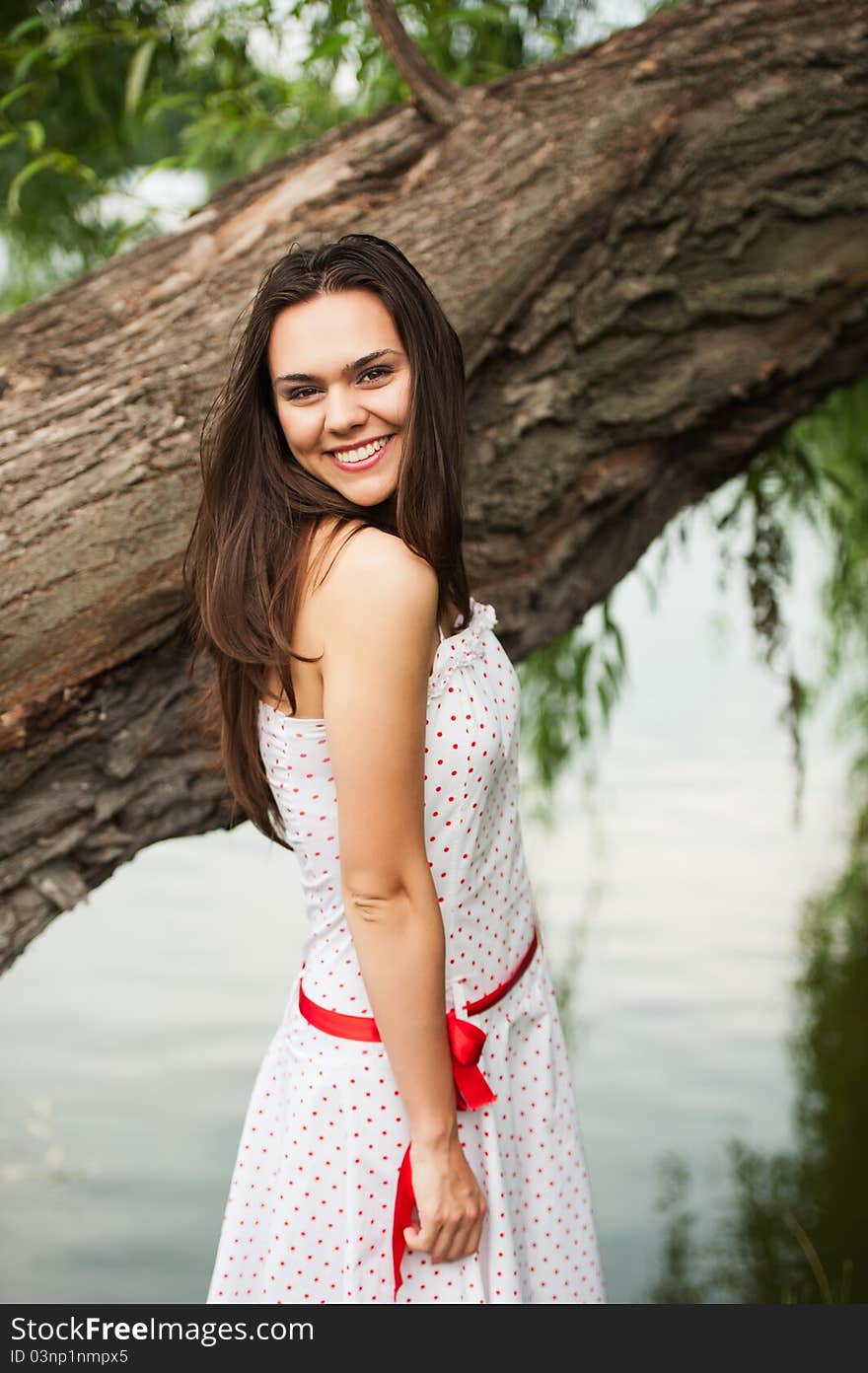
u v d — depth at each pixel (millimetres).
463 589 1481
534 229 2020
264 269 2004
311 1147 1490
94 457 1787
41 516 1739
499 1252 1474
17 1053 5102
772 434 2291
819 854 7219
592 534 2201
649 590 2971
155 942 6336
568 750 3422
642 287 2057
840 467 3664
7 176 3412
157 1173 4246
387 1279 1479
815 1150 4242
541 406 2061
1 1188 4078
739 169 2088
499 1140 1515
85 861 1826
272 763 1507
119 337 1951
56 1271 3680
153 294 2008
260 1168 1583
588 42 2773
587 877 6996
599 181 2041
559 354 2068
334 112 2803
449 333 1467
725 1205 3945
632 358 2088
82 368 1912
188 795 1864
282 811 1548
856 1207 3914
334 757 1357
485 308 1991
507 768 1532
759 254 2098
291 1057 1547
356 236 1456
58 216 3586
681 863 7215
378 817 1349
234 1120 4586
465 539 2062
